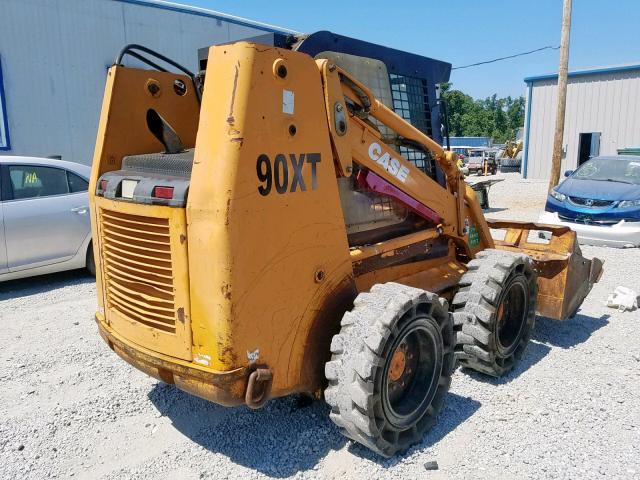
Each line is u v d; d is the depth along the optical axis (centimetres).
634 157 1104
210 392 280
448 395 396
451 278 442
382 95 410
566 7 1429
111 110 364
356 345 295
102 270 348
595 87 2159
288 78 285
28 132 1148
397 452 323
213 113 269
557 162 1513
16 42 1109
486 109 9750
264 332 286
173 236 282
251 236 272
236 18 1462
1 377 438
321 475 307
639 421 363
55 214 686
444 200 439
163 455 331
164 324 299
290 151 289
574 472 309
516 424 359
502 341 423
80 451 337
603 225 939
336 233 321
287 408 378
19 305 627
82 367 455
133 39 1268
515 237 559
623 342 503
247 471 313
